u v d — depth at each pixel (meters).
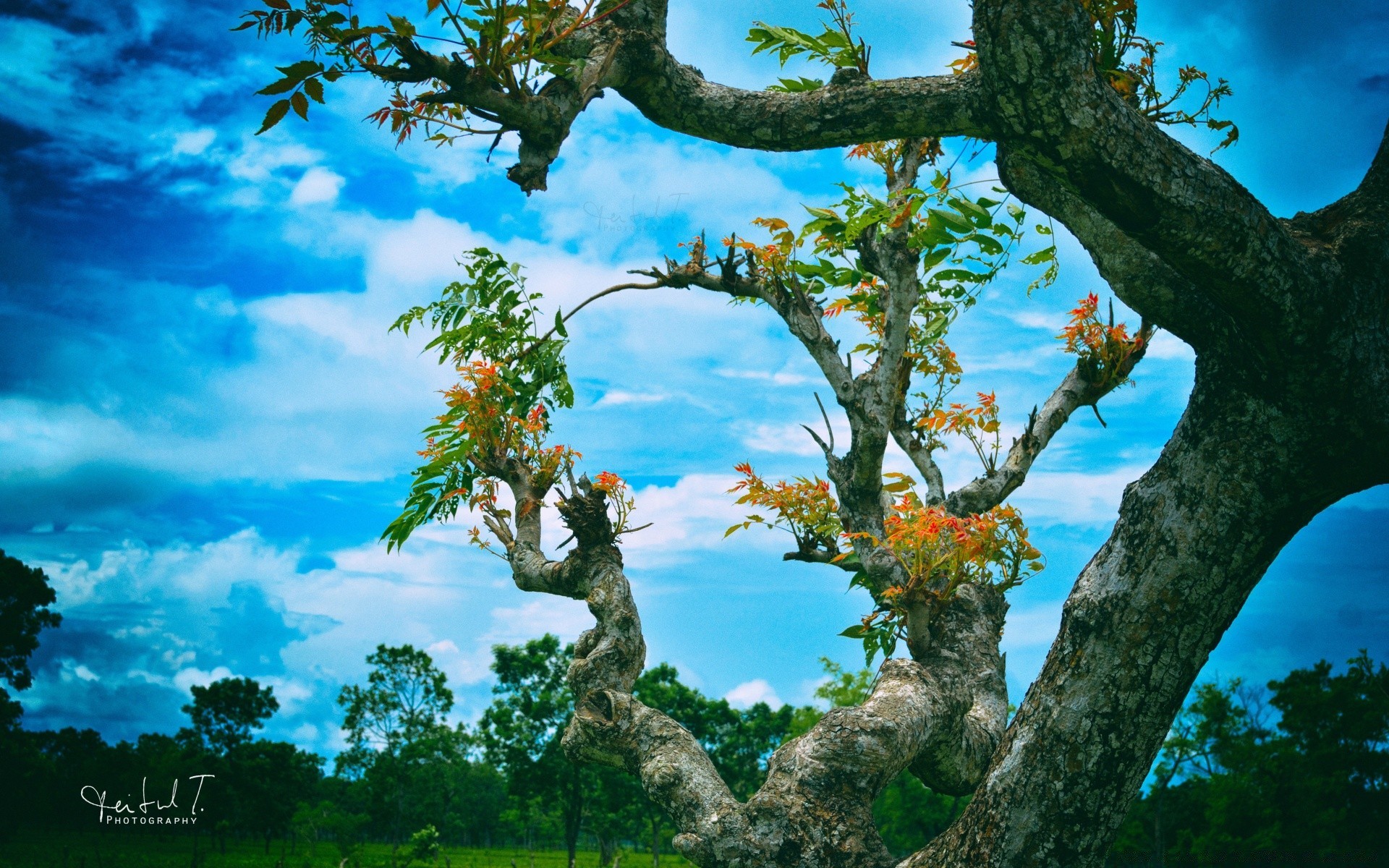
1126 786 3.34
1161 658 3.27
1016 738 3.51
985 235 4.11
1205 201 2.73
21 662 44.59
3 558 44.56
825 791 3.99
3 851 36.97
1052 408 6.20
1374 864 31.06
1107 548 3.50
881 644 5.81
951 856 3.58
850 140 3.62
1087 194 2.84
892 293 5.05
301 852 38.41
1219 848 33.69
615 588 5.40
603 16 2.97
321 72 2.58
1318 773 33.94
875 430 5.25
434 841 32.78
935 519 4.63
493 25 2.71
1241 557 3.23
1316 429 3.06
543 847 90.69
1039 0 2.58
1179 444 3.39
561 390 6.36
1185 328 3.36
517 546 6.23
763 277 5.71
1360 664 34.66
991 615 5.45
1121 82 3.78
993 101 2.82
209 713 64.19
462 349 6.21
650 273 5.95
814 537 5.89
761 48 4.80
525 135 2.98
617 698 4.69
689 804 4.12
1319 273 2.91
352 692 55.94
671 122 3.82
